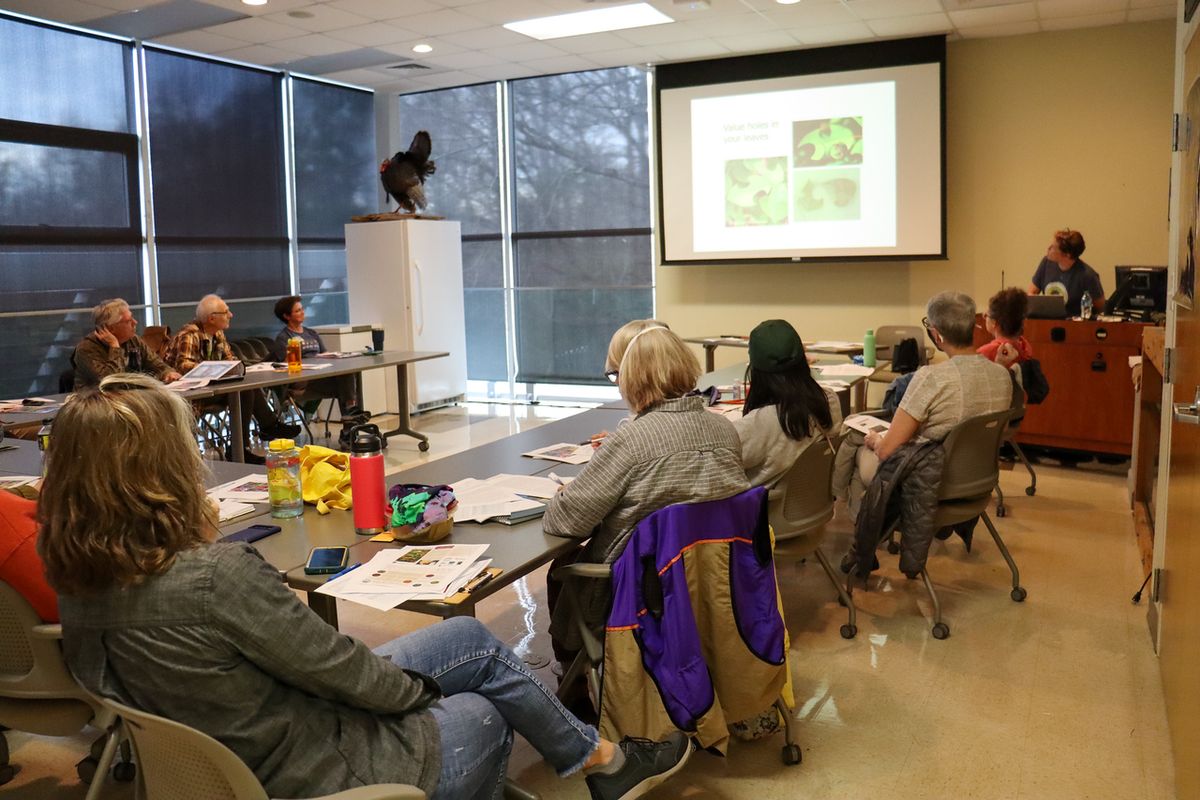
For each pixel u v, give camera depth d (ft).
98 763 7.16
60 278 21.04
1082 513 15.05
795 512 9.32
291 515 7.72
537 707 5.86
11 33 19.72
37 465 10.23
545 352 27.45
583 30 20.86
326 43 22.15
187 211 23.59
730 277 24.88
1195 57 7.89
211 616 4.05
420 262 24.54
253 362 21.48
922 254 22.15
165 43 22.16
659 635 6.64
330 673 4.40
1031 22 20.06
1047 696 8.97
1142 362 13.42
